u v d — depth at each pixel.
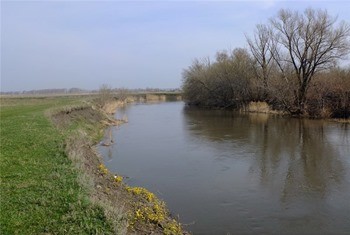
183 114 51.53
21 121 24.12
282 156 21.89
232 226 11.68
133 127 36.59
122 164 20.00
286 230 11.48
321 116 42.19
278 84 49.31
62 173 11.67
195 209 13.12
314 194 14.93
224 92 61.28
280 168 19.11
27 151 14.63
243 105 55.94
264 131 32.25
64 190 10.03
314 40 43.59
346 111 40.88
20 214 8.42
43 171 11.86
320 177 17.36
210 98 66.19
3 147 15.24
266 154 22.48
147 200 12.48
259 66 54.62
